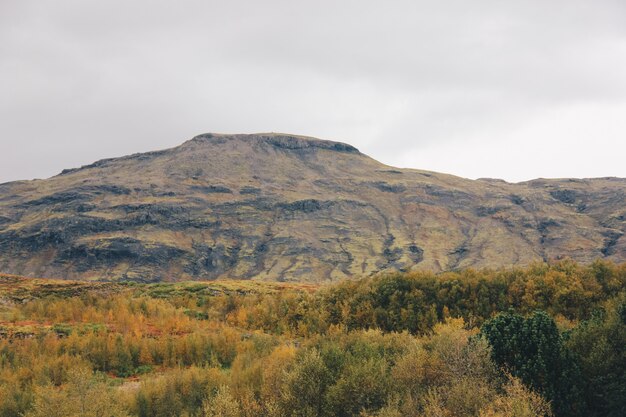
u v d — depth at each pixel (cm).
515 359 5209
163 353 7519
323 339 7200
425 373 5028
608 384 4944
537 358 5078
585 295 8862
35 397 5138
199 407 5562
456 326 7725
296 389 5094
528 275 9800
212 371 6162
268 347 7625
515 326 5531
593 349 5353
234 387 5734
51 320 8544
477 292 9681
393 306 9619
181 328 8688
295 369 5316
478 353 4956
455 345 5122
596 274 9481
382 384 4912
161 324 8750
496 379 4838
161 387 5759
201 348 7600
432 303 9612
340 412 4938
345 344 6681
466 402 4159
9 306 9419
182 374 6106
